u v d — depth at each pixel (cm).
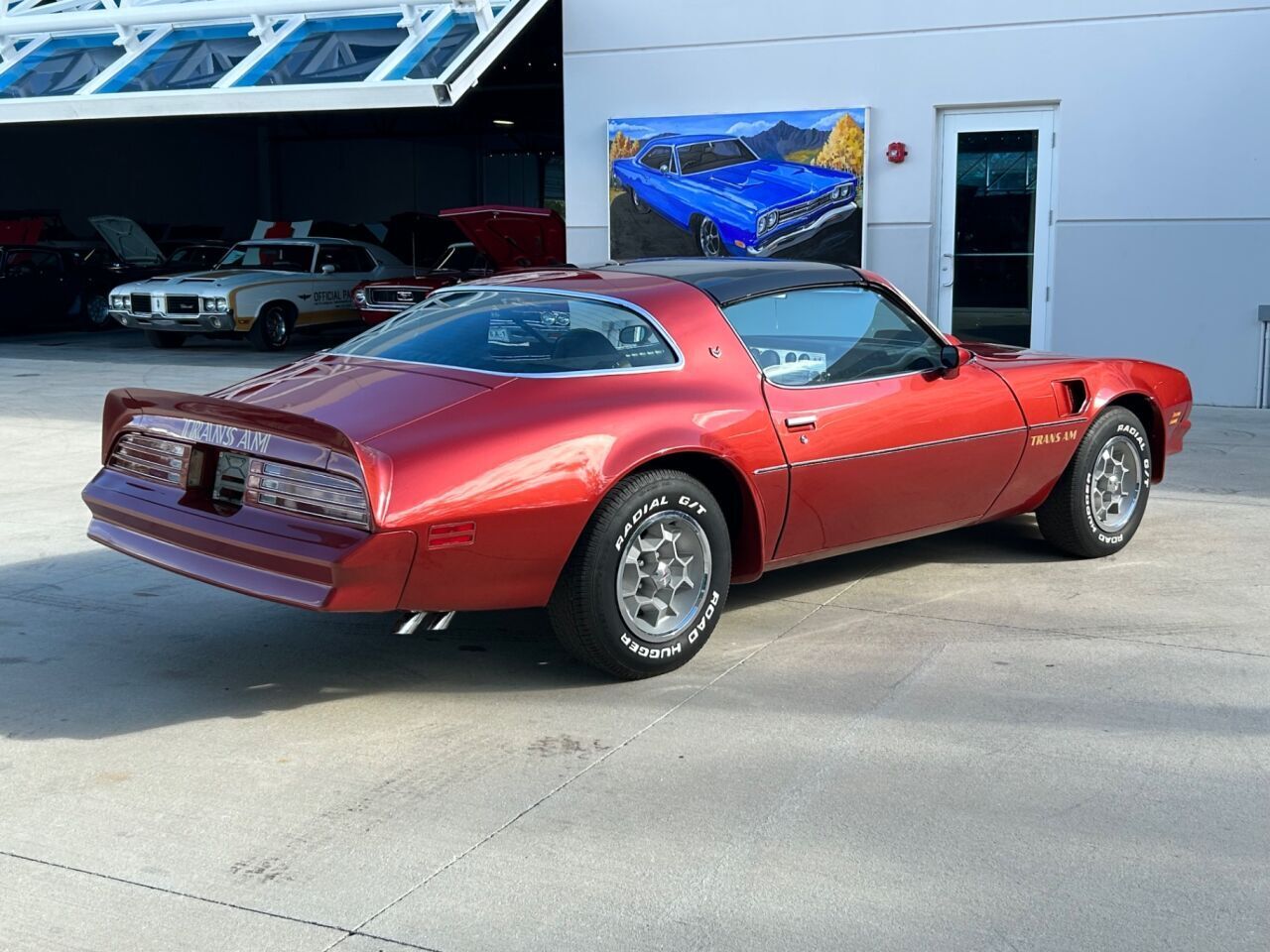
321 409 401
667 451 414
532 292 470
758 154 1237
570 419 401
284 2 1353
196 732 387
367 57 1291
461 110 3131
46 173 2661
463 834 318
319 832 320
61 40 1507
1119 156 1123
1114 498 587
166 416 422
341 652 463
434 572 376
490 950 265
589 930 272
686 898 286
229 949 266
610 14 1277
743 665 443
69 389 1255
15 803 337
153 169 3011
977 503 537
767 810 330
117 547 429
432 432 382
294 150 3428
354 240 2003
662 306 448
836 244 1222
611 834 317
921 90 1179
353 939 270
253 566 384
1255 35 1067
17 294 2048
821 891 289
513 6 1259
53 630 487
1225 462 826
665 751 369
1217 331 1116
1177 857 304
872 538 503
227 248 2416
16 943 268
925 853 306
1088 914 278
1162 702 404
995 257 1192
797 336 477
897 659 448
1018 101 1150
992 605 515
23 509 702
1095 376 573
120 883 294
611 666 418
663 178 1274
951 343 526
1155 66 1099
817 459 462
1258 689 415
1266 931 271
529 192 4084
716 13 1238
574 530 396
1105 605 513
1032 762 359
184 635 482
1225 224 1100
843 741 375
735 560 464
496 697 415
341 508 369
